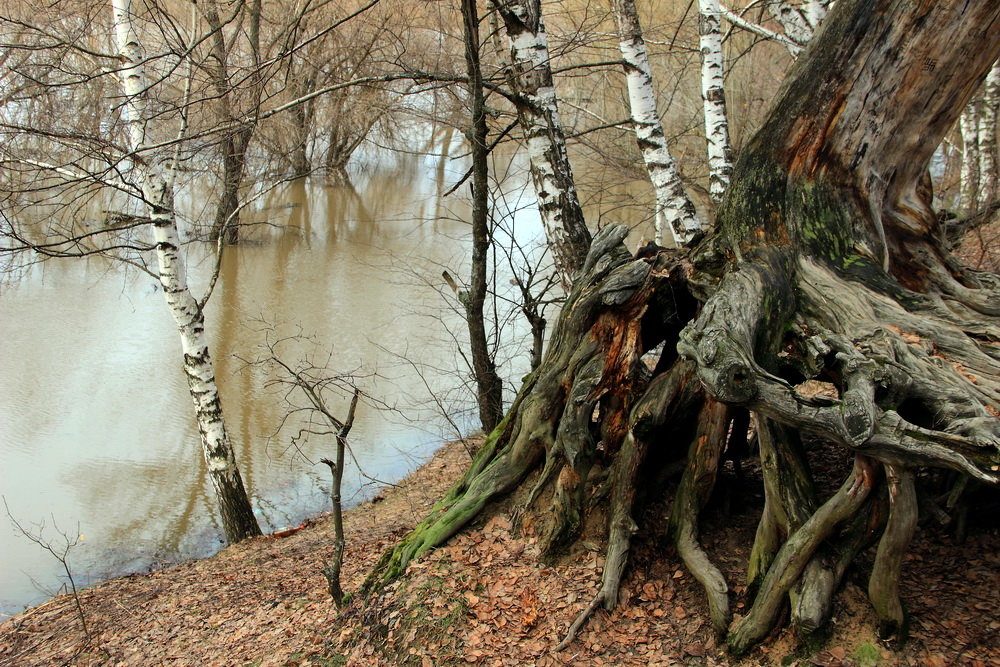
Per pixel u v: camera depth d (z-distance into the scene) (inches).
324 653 284.0
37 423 630.5
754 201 255.6
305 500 535.8
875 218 259.8
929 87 245.3
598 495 287.1
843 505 221.1
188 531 506.3
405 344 755.4
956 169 906.7
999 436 184.9
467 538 304.3
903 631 218.7
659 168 470.3
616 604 264.1
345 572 362.0
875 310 235.0
